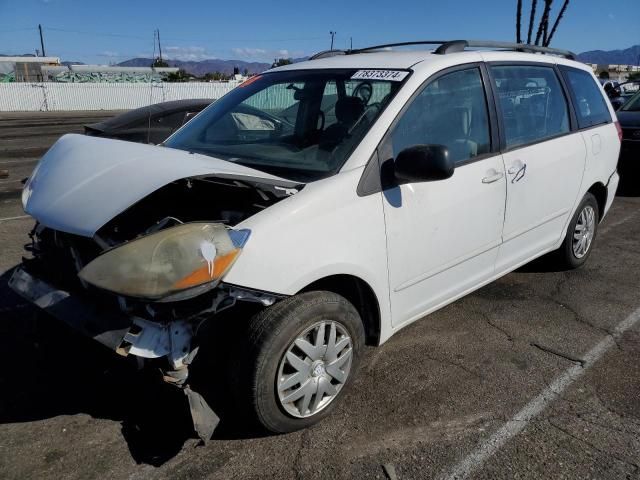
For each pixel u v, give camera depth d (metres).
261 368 2.66
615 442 2.88
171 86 36.81
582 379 3.46
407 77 3.36
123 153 2.97
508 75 4.04
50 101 34.00
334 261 2.84
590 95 5.07
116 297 2.64
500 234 3.94
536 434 2.94
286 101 3.68
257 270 2.59
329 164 3.08
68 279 2.92
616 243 6.19
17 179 9.54
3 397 3.21
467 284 3.80
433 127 3.40
